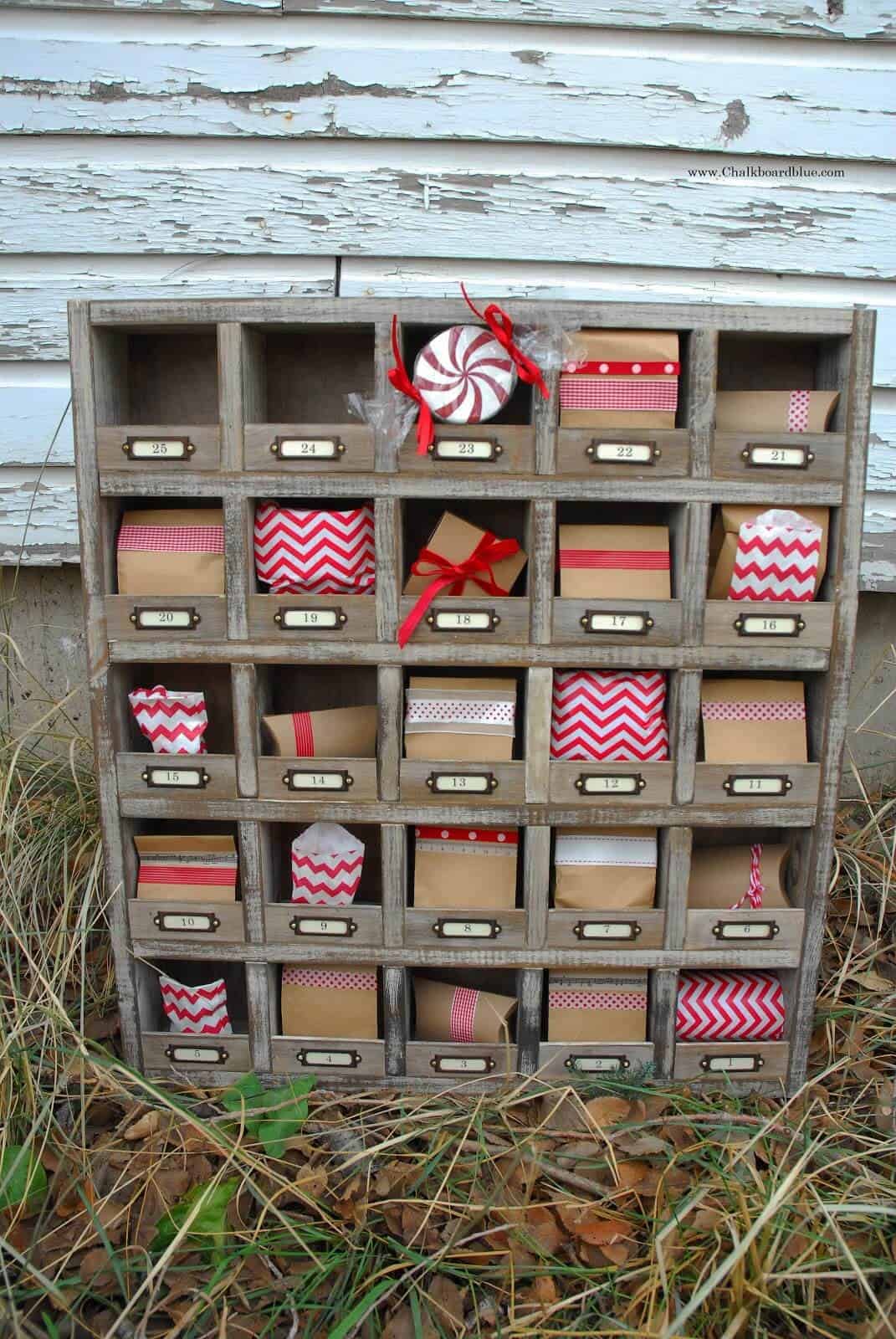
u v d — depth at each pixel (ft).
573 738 5.05
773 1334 3.95
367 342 5.40
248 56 6.31
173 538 4.93
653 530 4.95
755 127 6.49
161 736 5.07
